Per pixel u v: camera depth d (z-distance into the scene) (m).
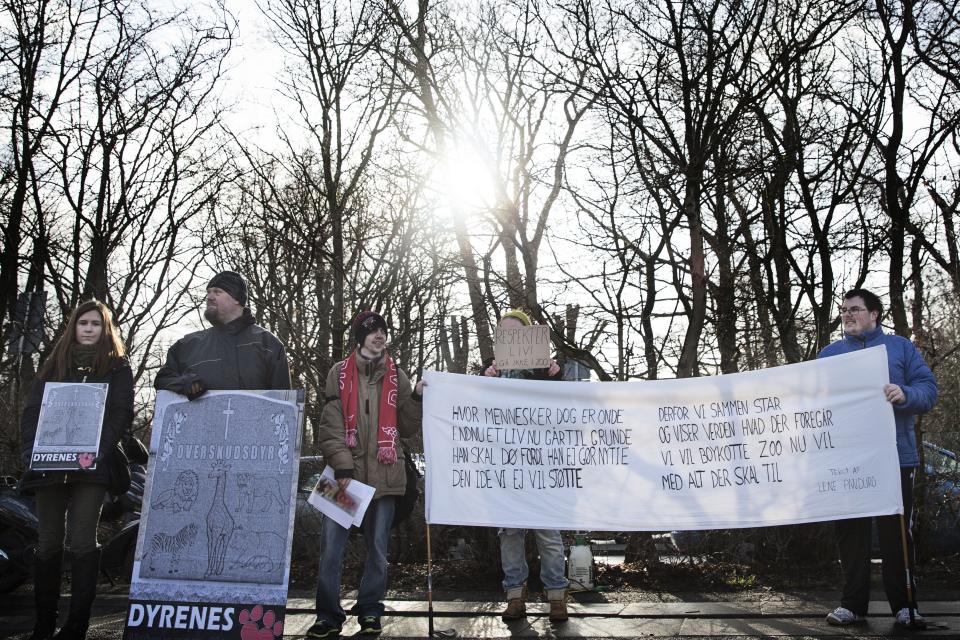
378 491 5.88
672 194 9.36
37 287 12.17
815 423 5.97
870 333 6.21
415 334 11.80
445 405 6.19
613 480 6.15
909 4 9.53
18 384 11.82
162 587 5.16
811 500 5.88
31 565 8.12
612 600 7.19
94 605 7.54
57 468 5.57
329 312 11.57
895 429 5.77
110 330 5.95
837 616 5.90
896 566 5.84
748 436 6.08
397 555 9.48
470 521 6.02
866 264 10.36
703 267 9.44
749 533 8.55
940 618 6.04
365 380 6.05
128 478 5.88
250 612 5.07
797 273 10.62
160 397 5.46
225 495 5.27
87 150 11.59
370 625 5.80
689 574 8.12
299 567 9.04
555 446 6.20
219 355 5.76
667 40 9.51
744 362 9.98
